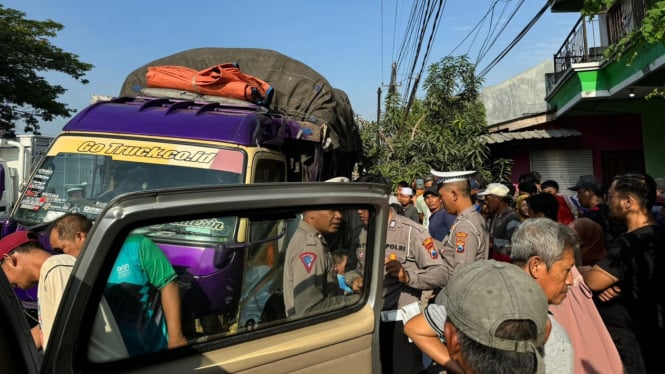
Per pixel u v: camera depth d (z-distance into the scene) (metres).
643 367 2.82
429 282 3.30
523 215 5.13
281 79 6.27
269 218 1.99
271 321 2.10
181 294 1.90
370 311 2.35
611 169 13.16
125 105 4.79
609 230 4.34
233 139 4.25
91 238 1.51
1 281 1.26
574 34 11.47
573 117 13.39
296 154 5.67
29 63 20.70
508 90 20.64
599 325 2.48
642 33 3.75
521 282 1.47
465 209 3.87
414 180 11.46
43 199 4.21
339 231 2.31
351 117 7.86
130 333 1.68
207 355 1.81
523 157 13.84
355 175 11.10
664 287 2.76
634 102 12.12
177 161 4.18
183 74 5.27
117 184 4.15
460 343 1.47
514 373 1.36
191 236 2.25
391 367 2.75
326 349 2.12
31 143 11.98
